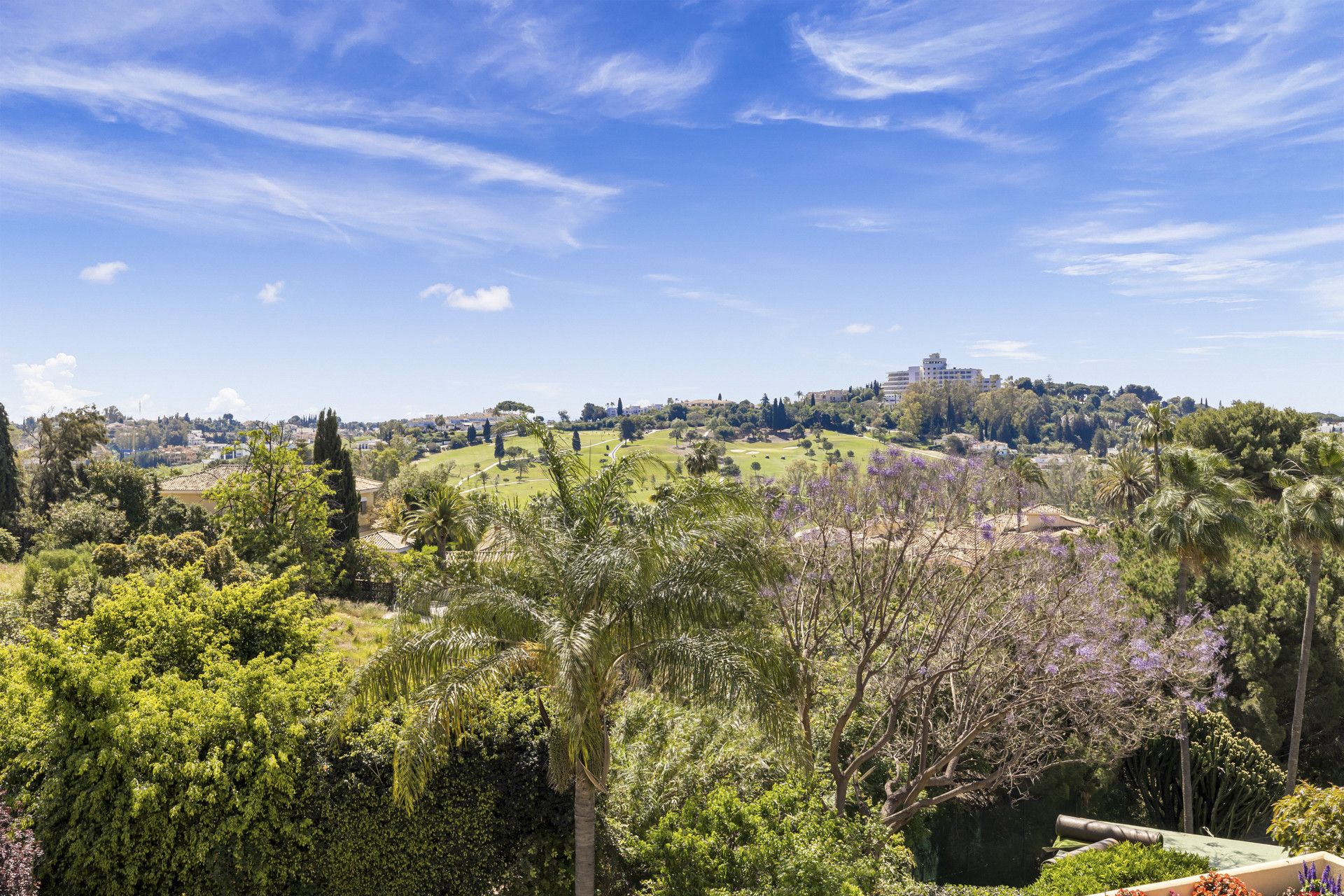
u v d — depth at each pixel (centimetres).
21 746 1198
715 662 1084
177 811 1154
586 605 1148
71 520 4278
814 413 17375
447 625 1127
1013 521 1970
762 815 1298
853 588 1939
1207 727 2417
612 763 1537
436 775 1305
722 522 1212
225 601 1562
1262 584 2838
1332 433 2555
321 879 1270
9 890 978
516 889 1338
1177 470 2530
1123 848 1455
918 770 1972
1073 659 1720
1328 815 1369
